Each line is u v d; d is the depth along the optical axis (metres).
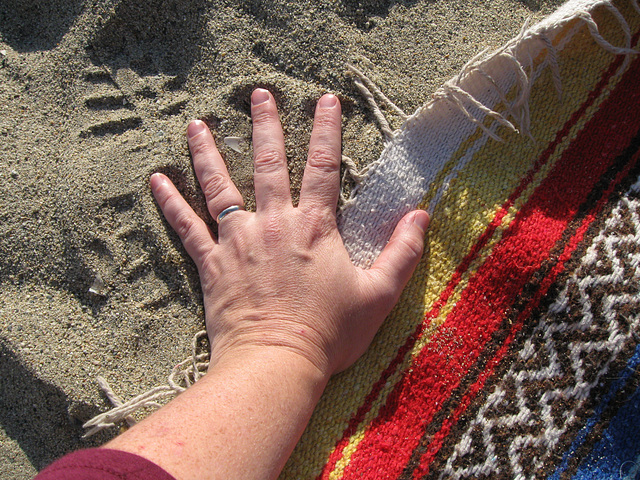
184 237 0.42
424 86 0.45
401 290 0.41
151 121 0.45
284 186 0.41
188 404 0.33
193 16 0.46
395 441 0.40
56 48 0.47
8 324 0.43
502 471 0.40
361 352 0.40
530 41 0.43
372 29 0.47
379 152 0.43
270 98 0.43
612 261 0.41
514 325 0.41
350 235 0.42
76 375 0.42
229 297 0.39
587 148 0.44
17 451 0.43
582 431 0.40
